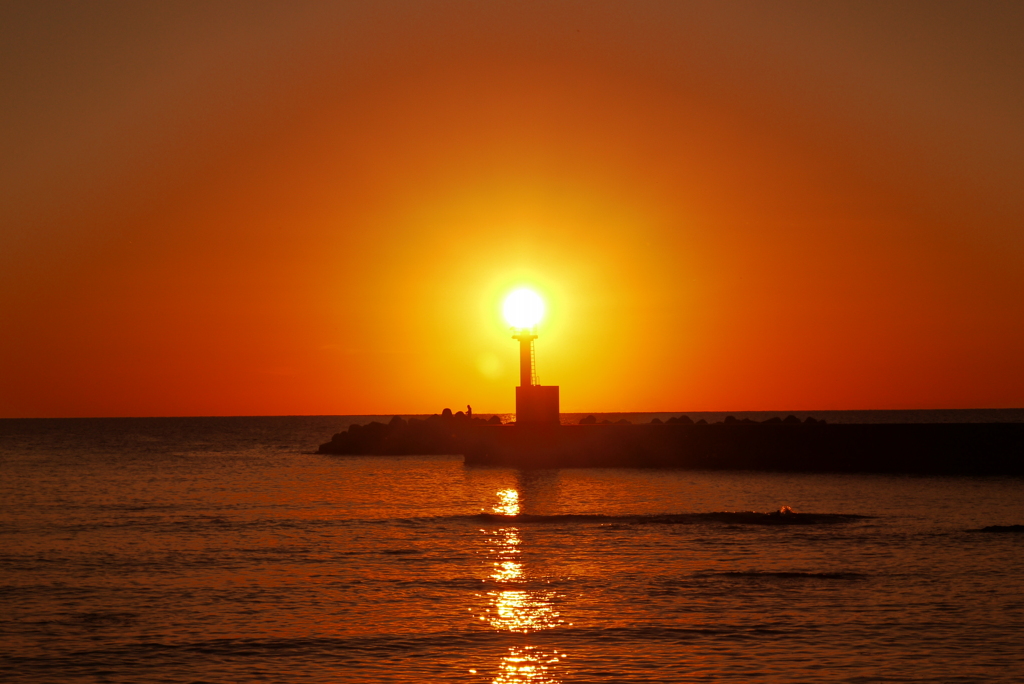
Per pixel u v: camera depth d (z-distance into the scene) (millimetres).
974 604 30891
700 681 23703
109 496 71812
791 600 31719
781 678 23828
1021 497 64438
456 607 31234
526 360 105750
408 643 27031
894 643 26594
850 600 31609
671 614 29984
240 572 37688
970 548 41719
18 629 28844
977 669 24391
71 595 33500
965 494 66875
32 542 46312
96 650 26656
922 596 32094
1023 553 40344
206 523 53844
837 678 23812
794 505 60500
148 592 33938
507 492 73562
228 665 25250
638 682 23688
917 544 42906
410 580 35750
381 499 68562
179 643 27250
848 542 43688
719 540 44688
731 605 31094
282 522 54094
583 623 29047
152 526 52500
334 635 27938
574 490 74625
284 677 24312
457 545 44281
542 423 105062
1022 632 27625
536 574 36656
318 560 40344
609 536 46438
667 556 40406
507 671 24594
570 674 24312
